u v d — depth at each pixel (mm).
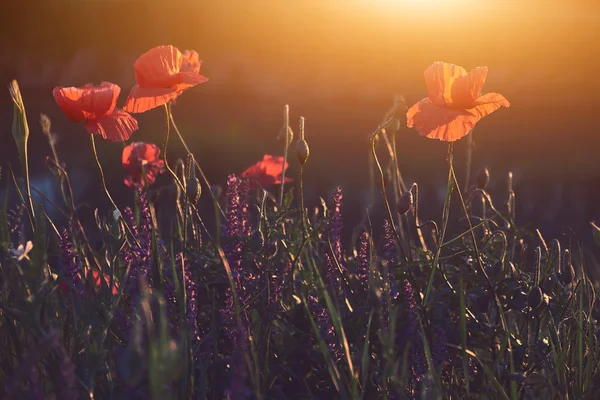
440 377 1456
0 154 4844
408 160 4805
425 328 1479
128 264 1517
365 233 1525
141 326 1410
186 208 1518
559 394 1477
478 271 1515
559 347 1496
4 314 1445
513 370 1444
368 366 1455
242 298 1491
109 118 1520
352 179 4191
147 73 1510
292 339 1482
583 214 3561
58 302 1482
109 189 3619
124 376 1275
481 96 1499
